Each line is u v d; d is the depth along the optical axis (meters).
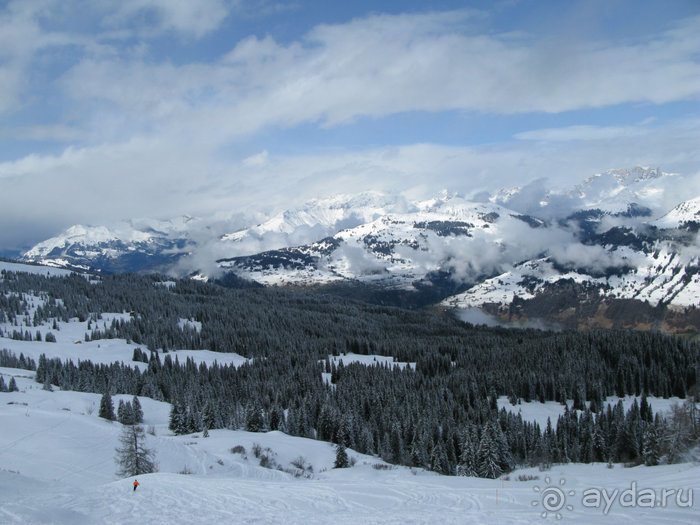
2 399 129.62
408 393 163.38
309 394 159.38
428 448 112.06
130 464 68.31
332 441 125.81
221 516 40.25
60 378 174.62
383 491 50.44
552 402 179.62
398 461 111.31
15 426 89.19
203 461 82.69
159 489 49.12
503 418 132.12
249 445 99.75
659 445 91.31
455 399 169.00
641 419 130.38
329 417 130.88
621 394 182.50
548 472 92.56
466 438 98.75
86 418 100.31
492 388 178.12
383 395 159.88
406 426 125.50
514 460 106.62
